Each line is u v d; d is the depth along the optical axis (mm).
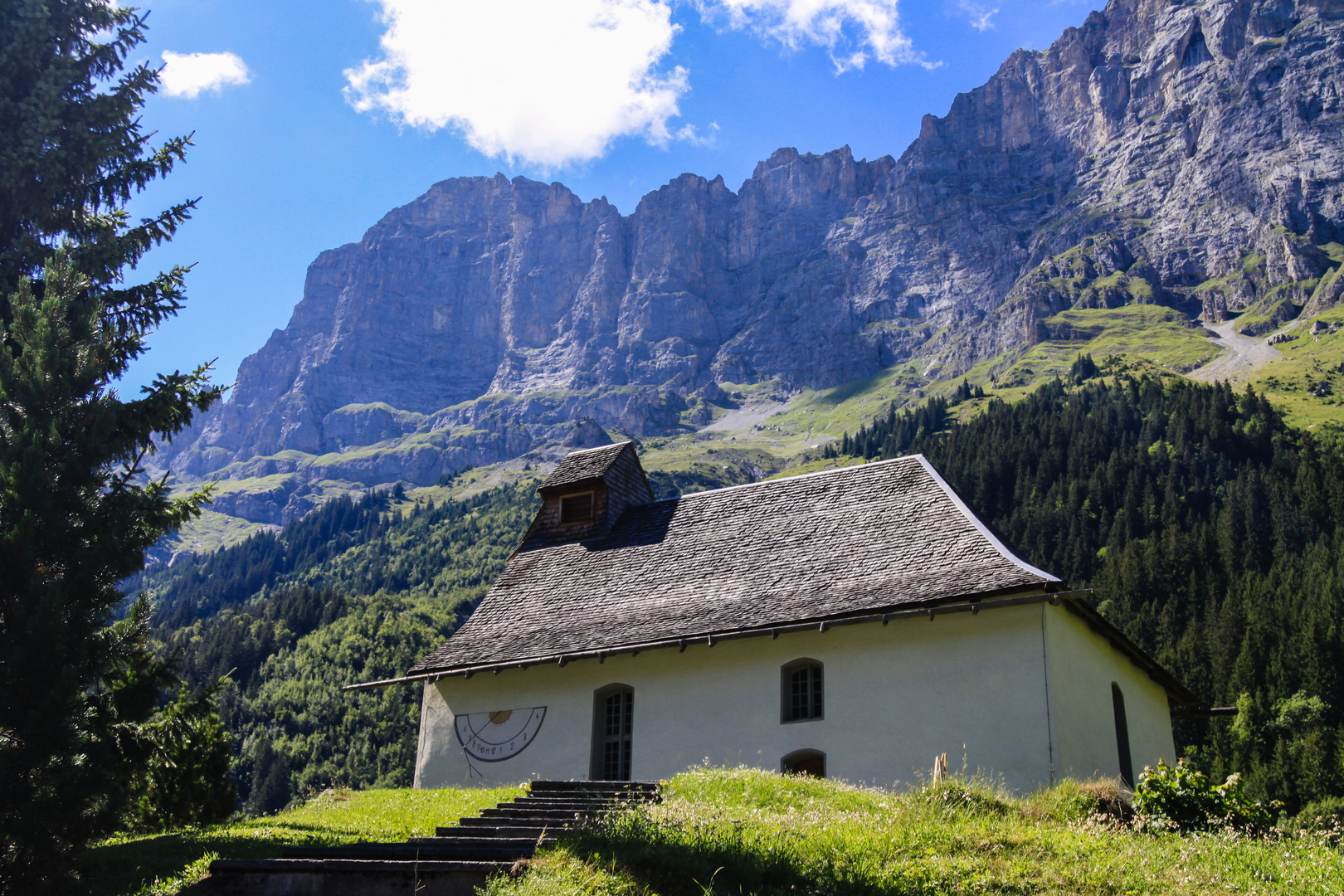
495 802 24000
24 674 16312
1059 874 13688
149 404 20422
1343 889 12656
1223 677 84625
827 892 13359
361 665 133500
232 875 15352
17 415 18594
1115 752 27641
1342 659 80000
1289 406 198625
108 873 17125
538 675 31453
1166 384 181375
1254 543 110125
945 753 24734
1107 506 132875
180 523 20250
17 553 16859
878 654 26594
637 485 39500
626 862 14008
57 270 20859
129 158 25594
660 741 28656
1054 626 25281
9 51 24453
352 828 21938
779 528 32688
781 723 27156
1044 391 193375
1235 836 15523
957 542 28234
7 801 15555
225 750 31234
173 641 141625
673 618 30109
